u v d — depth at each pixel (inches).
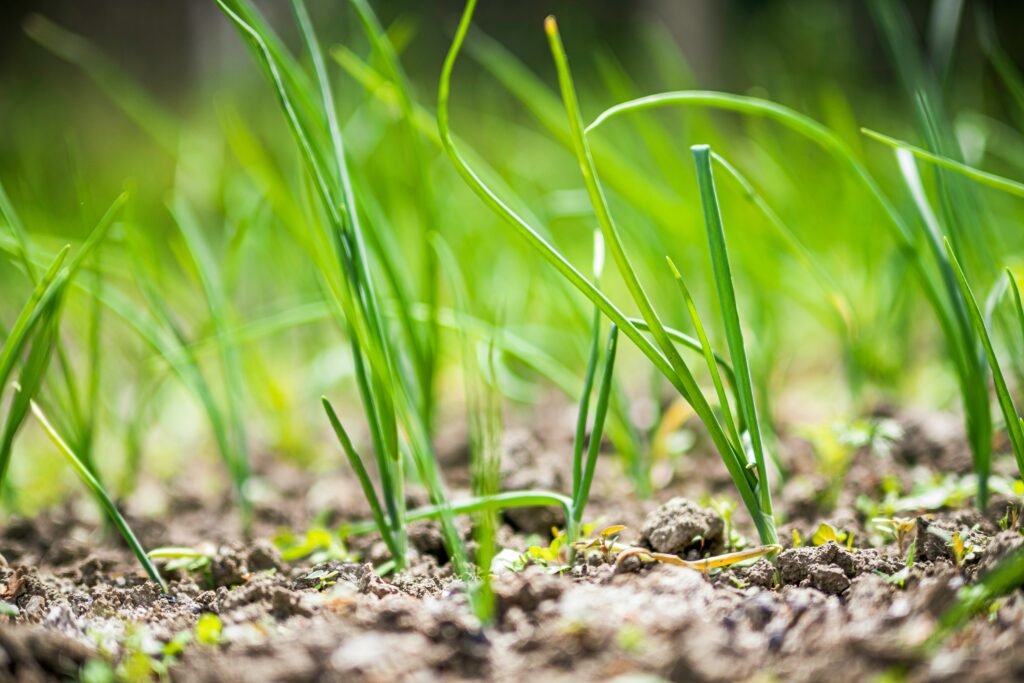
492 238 43.2
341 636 26.6
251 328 37.3
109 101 89.5
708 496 34.6
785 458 36.2
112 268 39.3
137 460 37.7
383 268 33.6
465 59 102.0
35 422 42.5
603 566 28.9
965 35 67.7
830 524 31.7
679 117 46.1
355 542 33.1
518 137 53.2
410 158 39.4
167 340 38.4
